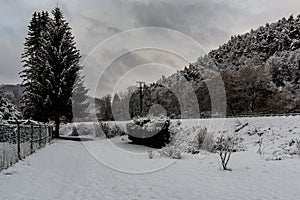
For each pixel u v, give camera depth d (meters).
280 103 43.03
